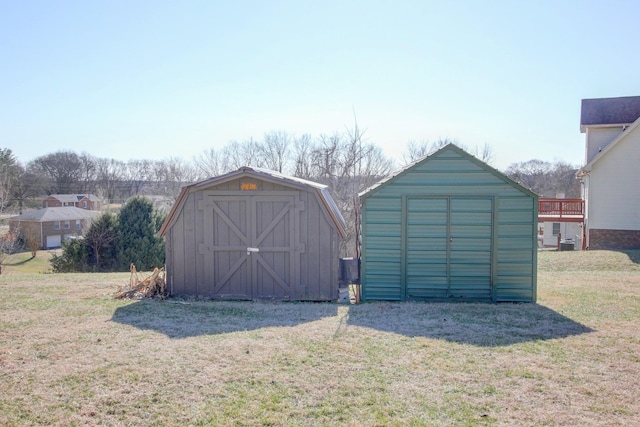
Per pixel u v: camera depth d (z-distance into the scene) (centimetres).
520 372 537
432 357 587
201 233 1015
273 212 1002
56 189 5775
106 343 635
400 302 979
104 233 2250
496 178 966
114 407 446
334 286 997
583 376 525
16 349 607
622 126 2241
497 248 968
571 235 2959
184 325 739
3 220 4438
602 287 1117
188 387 490
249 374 525
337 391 483
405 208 988
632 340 661
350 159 2892
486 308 891
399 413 437
